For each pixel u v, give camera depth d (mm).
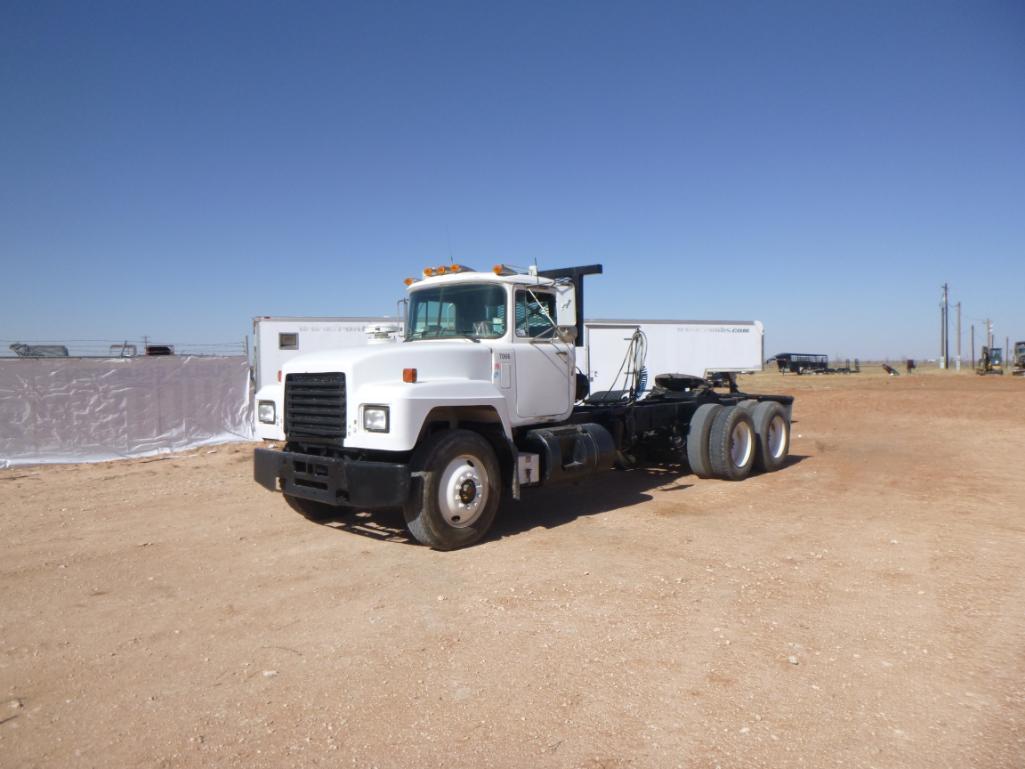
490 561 6324
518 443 7746
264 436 7469
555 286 8164
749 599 5266
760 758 3201
